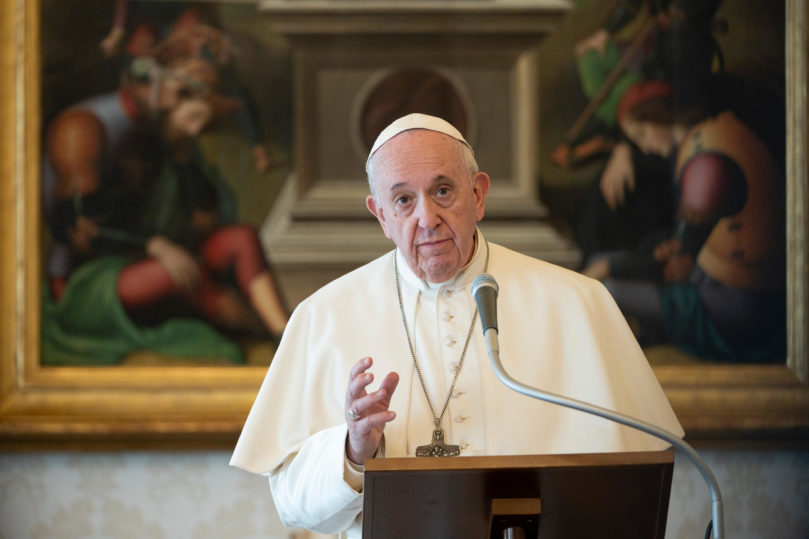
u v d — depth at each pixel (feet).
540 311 28.30
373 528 19.22
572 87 47.29
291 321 29.45
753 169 47.06
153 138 46.93
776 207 47.01
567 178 47.11
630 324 46.83
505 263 29.58
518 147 47.19
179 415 46.01
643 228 47.06
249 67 47.19
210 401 46.19
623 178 47.09
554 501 19.17
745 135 47.09
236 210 46.98
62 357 46.42
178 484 46.80
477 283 21.24
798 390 46.37
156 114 46.96
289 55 47.24
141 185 46.80
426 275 26.08
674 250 46.96
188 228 46.85
